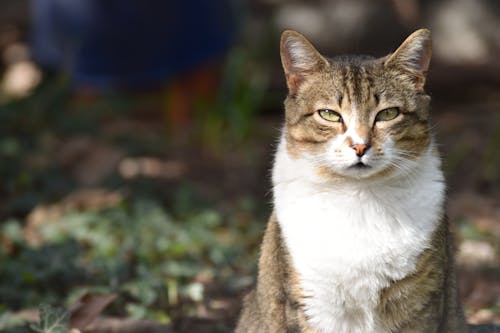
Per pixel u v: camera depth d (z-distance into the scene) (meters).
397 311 5.53
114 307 7.25
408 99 5.65
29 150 11.30
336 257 5.39
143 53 12.00
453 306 5.80
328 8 13.20
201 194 10.48
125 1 11.76
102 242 8.73
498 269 8.12
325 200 5.55
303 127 5.70
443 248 5.56
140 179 10.52
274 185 5.84
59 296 7.52
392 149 5.52
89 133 12.05
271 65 13.38
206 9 12.04
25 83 14.78
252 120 12.56
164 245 8.65
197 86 12.55
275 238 5.77
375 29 13.15
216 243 8.87
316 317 5.54
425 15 13.15
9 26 16.81
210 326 7.08
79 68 12.21
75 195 10.01
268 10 13.34
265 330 5.87
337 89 5.61
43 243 8.59
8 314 6.78
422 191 5.54
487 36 13.12
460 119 12.60
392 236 5.43
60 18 12.09
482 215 9.85
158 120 13.52
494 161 10.90
